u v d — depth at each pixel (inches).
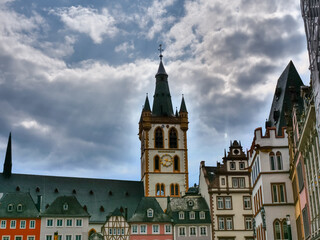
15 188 5295.3
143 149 5738.2
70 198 4773.6
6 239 4431.6
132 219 4576.8
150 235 4512.8
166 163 5585.6
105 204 5428.2
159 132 5689.0
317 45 1738.4
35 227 4530.0
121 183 5718.5
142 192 5664.4
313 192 1979.6
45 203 5251.0
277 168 2832.2
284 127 2886.3
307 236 2217.0
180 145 5679.1
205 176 4702.3
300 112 2396.7
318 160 1819.6
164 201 5438.0
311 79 1882.4
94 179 5684.1
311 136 1903.3
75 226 4628.4
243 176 4490.7
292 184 2746.1
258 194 3038.9
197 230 4461.1
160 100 5925.2
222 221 4379.9
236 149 4562.0
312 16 1815.9
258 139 2891.2
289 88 2797.7
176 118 5762.8
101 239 4628.4
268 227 2738.7
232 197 4436.5
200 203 4638.3
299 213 2471.7
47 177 5536.4
